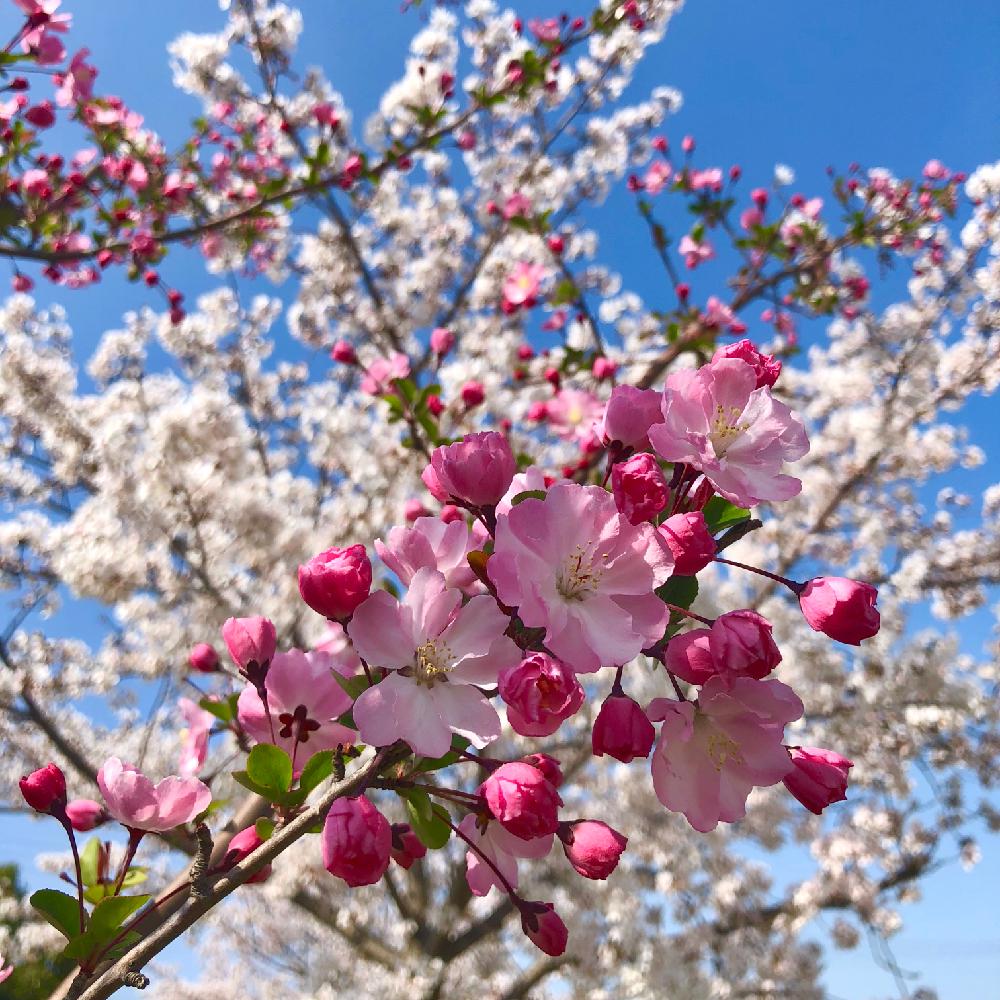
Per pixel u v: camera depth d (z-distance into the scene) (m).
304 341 8.52
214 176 6.59
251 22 6.94
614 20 5.96
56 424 5.90
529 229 6.14
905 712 6.35
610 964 6.08
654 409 1.36
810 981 6.60
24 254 4.45
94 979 1.29
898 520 7.68
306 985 6.12
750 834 7.25
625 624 1.16
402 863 1.46
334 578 1.17
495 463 1.28
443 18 7.32
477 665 1.18
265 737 1.51
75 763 5.20
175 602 5.67
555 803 1.12
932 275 7.06
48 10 3.83
